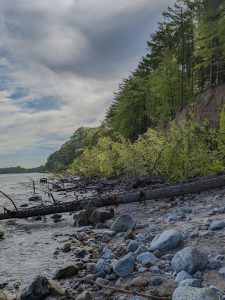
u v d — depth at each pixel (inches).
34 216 639.1
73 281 264.8
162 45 2434.8
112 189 928.9
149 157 872.3
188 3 2110.0
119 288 229.6
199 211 454.6
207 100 1502.2
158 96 2135.8
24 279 286.0
